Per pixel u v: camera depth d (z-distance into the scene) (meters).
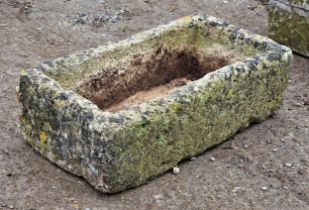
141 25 7.57
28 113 4.86
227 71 4.97
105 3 7.97
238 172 4.93
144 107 4.54
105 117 4.35
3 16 7.50
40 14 7.62
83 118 4.41
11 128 5.38
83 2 7.95
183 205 4.53
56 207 4.42
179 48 5.97
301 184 4.84
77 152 4.57
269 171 4.97
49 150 4.81
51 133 4.73
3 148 5.08
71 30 7.35
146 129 4.46
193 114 4.76
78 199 4.50
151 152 4.58
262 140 5.31
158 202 4.54
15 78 6.30
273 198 4.67
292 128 5.50
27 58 6.72
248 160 5.07
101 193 4.55
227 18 7.83
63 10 7.74
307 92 6.20
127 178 4.52
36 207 4.43
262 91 5.27
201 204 4.55
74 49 7.00
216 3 8.16
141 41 5.69
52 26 7.38
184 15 7.86
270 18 7.05
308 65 6.75
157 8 7.98
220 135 5.11
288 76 5.41
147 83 5.94
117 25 7.54
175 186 4.71
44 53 6.87
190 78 6.10
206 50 5.88
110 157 4.34
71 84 5.20
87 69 5.30
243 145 5.23
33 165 4.85
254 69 5.11
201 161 5.01
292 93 6.16
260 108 5.36
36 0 7.92
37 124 4.82
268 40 5.46
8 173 4.79
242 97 5.12
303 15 6.69
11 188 4.63
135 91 5.87
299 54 6.92
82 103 4.52
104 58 5.43
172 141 4.70
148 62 5.84
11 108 5.73
